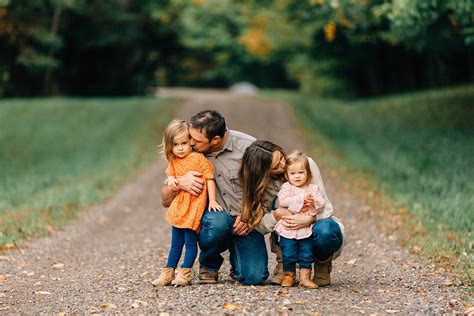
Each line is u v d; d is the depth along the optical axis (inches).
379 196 526.9
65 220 472.4
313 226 265.7
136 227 462.3
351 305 241.1
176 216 273.7
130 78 1915.6
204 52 2333.9
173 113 1274.6
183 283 275.4
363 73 1833.2
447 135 922.7
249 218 269.4
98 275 312.5
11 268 332.2
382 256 342.6
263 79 2930.6
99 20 1583.4
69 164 783.7
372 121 1183.6
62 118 1157.7
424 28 589.0
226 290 264.5
